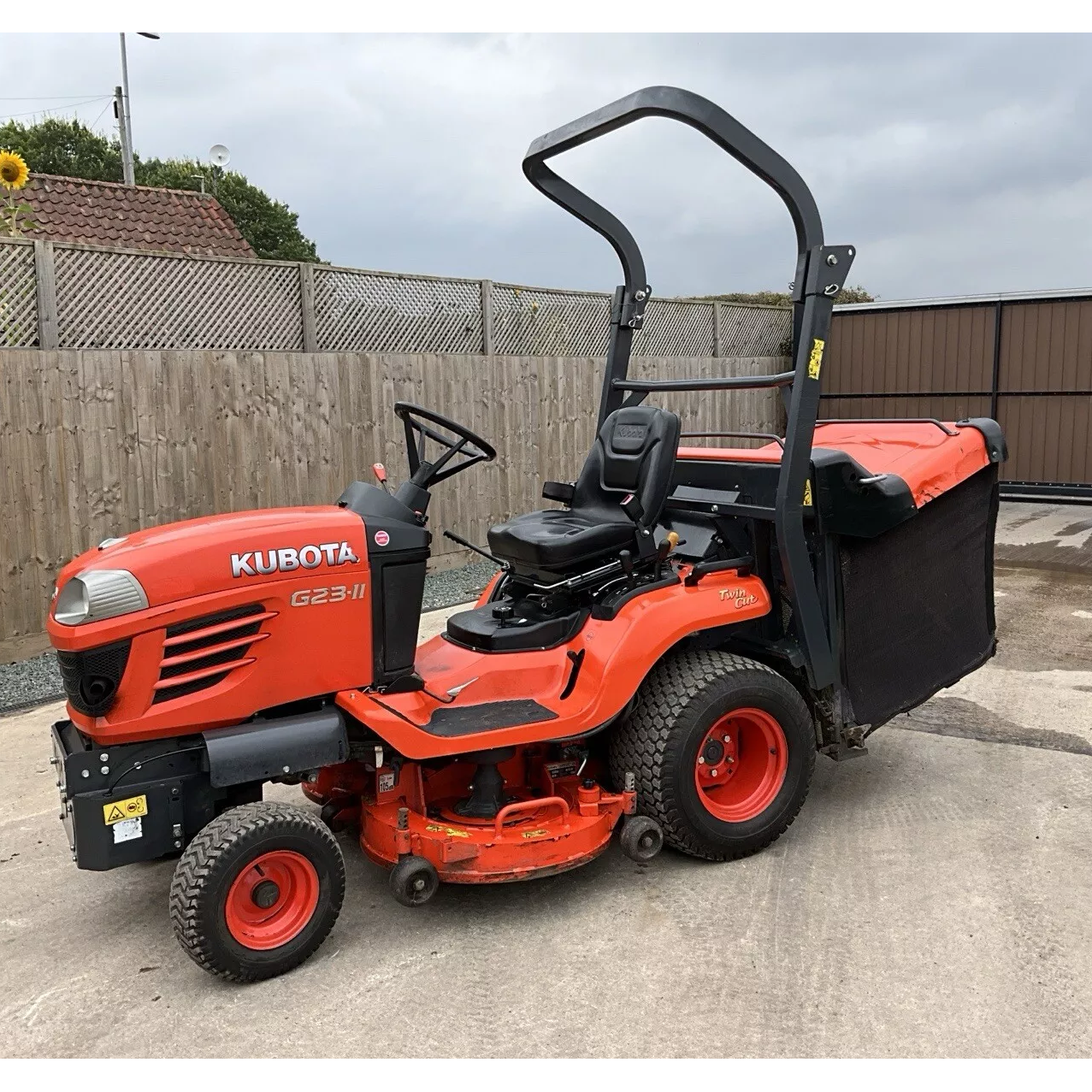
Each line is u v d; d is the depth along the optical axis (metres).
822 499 3.36
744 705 3.26
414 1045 2.39
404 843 2.90
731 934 2.86
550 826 3.02
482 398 8.23
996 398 12.36
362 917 3.04
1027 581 7.64
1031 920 2.87
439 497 7.97
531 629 3.27
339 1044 2.41
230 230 15.28
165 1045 2.42
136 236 13.90
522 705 3.11
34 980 2.75
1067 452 11.95
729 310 11.94
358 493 3.07
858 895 3.06
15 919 3.09
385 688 2.97
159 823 2.67
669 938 2.85
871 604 3.59
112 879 3.35
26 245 5.67
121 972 2.77
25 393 5.54
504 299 8.67
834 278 3.21
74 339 5.94
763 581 3.57
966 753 4.21
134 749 2.65
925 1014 2.44
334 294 7.30
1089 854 3.26
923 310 12.75
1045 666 5.42
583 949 2.81
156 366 6.09
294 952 2.69
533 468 8.77
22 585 5.64
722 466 3.65
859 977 2.61
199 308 6.53
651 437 3.50
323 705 2.92
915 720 4.63
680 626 3.26
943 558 3.81
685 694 3.19
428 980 2.67
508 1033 2.43
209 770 2.63
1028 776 3.94
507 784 3.29
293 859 2.68
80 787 2.60
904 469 3.61
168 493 6.21
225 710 2.72
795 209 3.15
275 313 6.97
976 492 3.90
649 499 3.45
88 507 5.87
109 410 5.90
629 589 3.36
